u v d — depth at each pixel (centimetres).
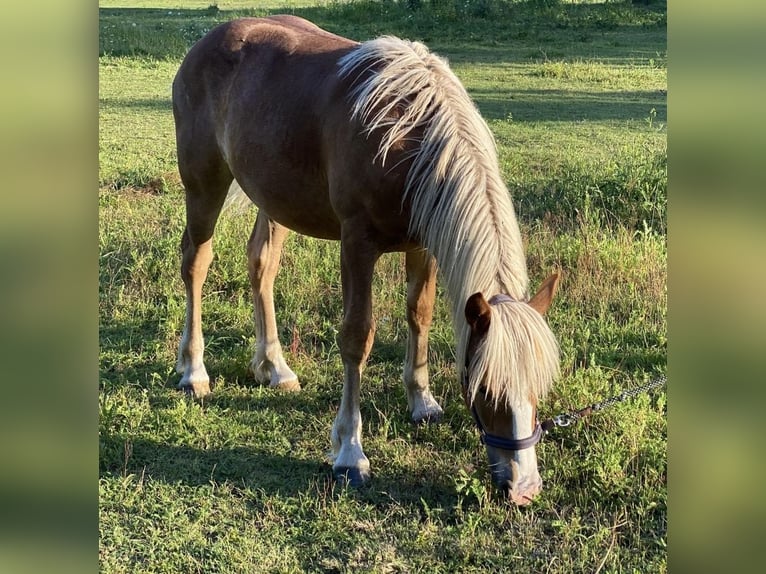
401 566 287
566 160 732
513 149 787
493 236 296
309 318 482
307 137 349
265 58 382
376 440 366
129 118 961
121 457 354
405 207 318
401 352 453
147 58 1295
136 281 528
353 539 301
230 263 536
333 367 439
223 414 395
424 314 374
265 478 341
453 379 415
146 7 1909
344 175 326
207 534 308
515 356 267
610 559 285
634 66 1240
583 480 331
